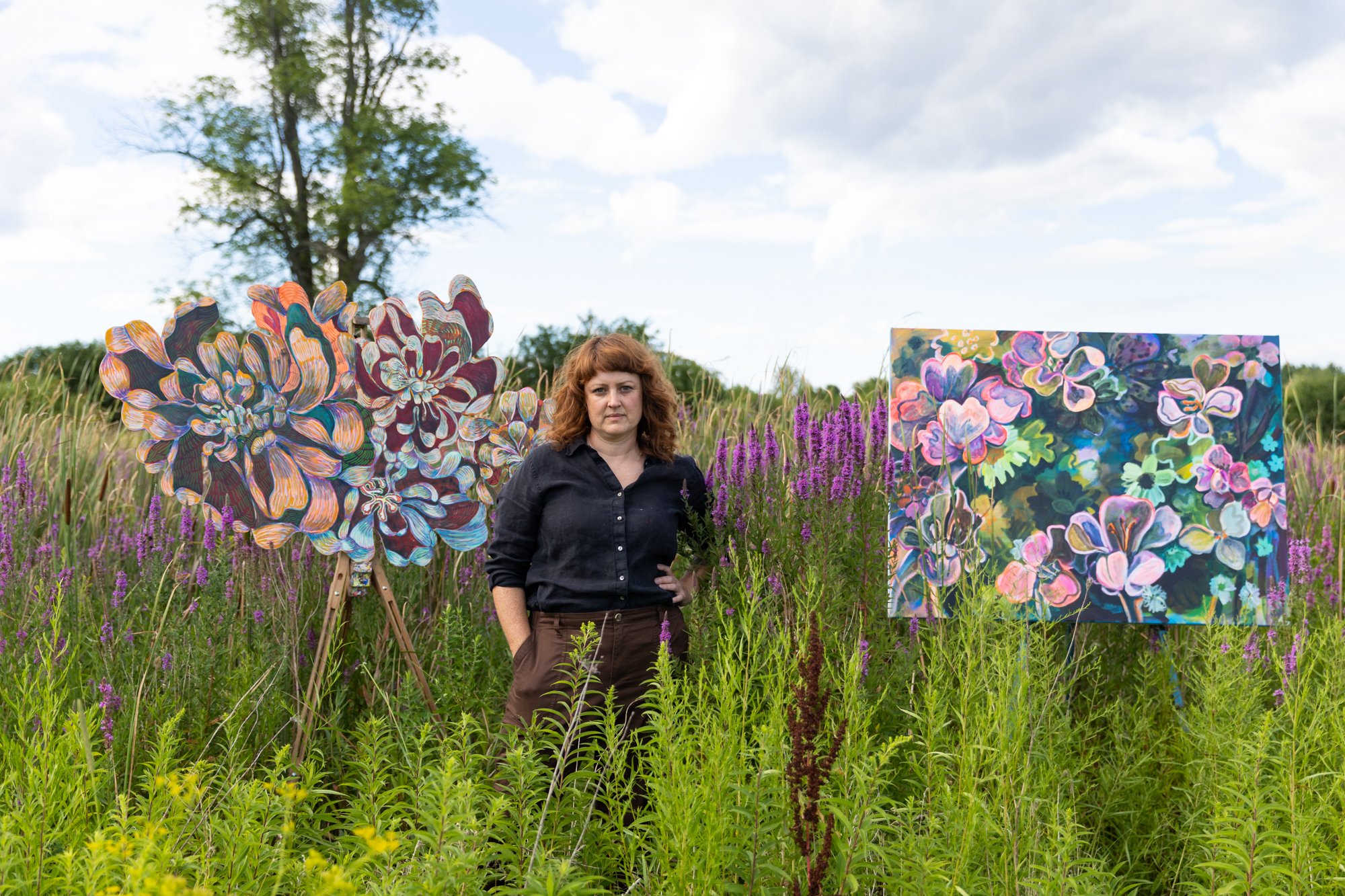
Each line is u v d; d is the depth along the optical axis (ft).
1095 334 11.30
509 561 9.25
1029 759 6.84
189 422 9.87
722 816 6.04
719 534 9.75
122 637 10.22
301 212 72.64
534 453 9.36
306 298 10.50
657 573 9.09
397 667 11.16
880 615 10.09
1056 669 8.98
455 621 10.30
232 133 70.95
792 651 7.84
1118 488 11.09
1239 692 8.80
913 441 11.13
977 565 10.49
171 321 9.77
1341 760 7.38
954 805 6.69
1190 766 8.57
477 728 7.49
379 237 73.61
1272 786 7.07
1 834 5.63
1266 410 11.31
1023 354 11.24
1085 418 11.19
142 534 12.49
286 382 10.39
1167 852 8.51
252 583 11.21
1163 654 10.48
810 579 8.25
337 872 4.89
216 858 5.95
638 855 7.25
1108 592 10.91
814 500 10.01
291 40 73.10
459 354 11.50
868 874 6.40
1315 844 6.66
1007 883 6.27
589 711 8.38
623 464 9.33
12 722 8.38
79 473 16.02
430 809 6.08
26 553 11.96
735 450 10.53
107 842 5.29
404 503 11.03
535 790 6.81
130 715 9.12
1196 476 11.16
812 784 5.84
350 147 71.10
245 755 8.99
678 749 6.53
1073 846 6.44
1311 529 15.61
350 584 10.66
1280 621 10.87
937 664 8.36
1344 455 19.77
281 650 10.57
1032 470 11.07
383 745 8.64
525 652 8.92
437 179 75.20
